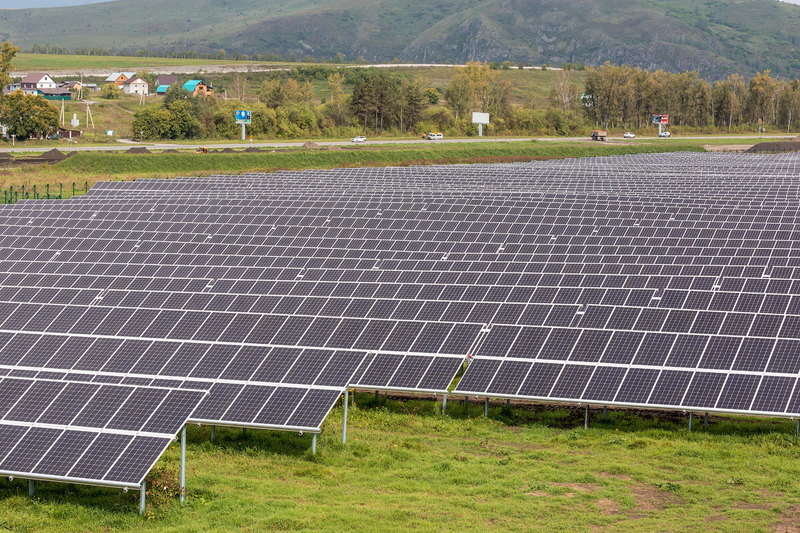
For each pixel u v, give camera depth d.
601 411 37.31
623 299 43.75
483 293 45.62
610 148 189.88
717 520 25.56
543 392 34.22
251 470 30.72
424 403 38.56
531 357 35.91
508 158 171.88
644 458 31.70
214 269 54.84
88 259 61.03
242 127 193.75
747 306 40.84
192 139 198.25
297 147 176.75
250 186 105.31
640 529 24.94
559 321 40.00
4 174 128.12
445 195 87.38
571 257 54.94
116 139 194.88
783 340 33.47
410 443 33.62
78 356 36.78
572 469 30.58
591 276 47.84
